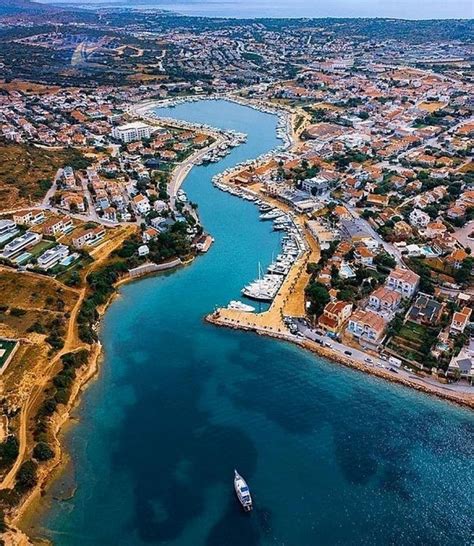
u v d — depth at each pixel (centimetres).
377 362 18275
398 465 14612
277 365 18538
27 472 14075
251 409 16625
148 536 12962
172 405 16888
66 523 13300
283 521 13200
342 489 13950
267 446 15262
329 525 13088
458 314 19300
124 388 17688
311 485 14075
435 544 12625
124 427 16100
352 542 12694
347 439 15450
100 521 13338
